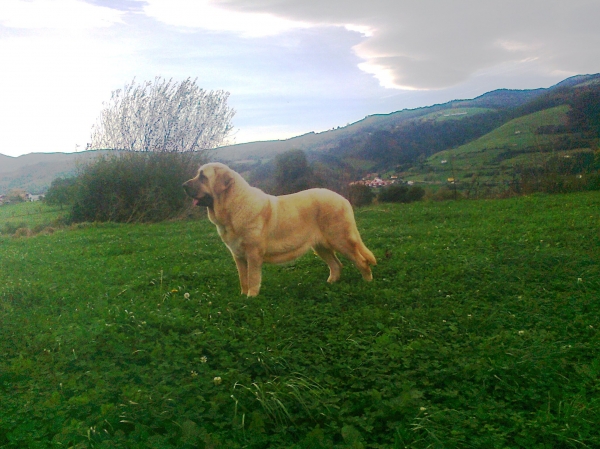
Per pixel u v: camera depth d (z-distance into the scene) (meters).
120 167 24.30
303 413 4.30
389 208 23.45
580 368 5.07
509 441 3.89
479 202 23.97
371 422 4.12
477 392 4.67
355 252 8.34
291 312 6.92
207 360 5.45
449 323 6.48
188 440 3.69
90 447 3.65
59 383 4.79
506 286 8.05
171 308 7.27
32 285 8.86
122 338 5.79
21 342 6.04
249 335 6.12
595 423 4.02
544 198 23.50
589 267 9.01
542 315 6.81
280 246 7.86
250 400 4.42
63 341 5.82
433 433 3.87
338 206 8.18
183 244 14.55
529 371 4.96
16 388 4.75
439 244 12.01
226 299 7.55
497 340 5.84
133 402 4.18
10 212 30.83
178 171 25.11
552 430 3.92
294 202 7.96
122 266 11.02
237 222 7.54
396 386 4.72
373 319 6.68
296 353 5.56
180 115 30.53
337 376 5.12
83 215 23.88
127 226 21.67
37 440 3.73
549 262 9.40
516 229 13.95
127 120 30.25
